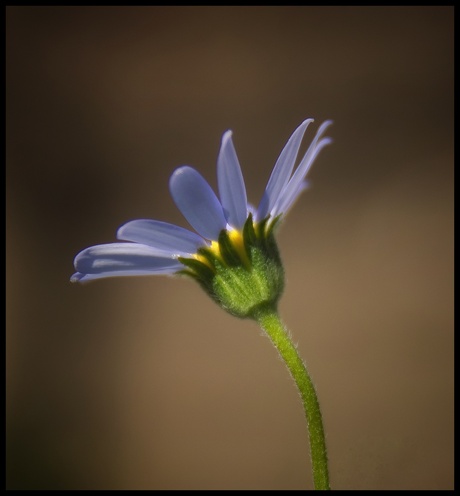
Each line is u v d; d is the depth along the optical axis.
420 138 0.46
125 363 0.41
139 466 0.38
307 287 0.41
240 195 0.22
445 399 0.36
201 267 0.22
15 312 0.44
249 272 0.22
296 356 0.22
